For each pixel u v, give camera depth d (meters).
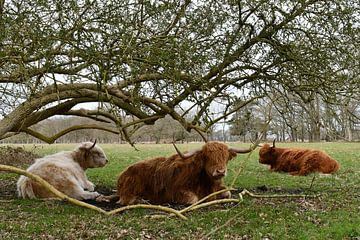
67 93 8.48
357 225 7.89
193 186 10.05
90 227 8.01
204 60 8.84
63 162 11.72
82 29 7.65
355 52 9.66
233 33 9.97
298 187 13.53
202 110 8.84
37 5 7.24
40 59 7.65
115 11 8.10
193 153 9.88
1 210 9.60
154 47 7.83
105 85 7.57
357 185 13.75
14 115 7.98
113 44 7.85
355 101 9.98
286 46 10.00
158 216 8.63
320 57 9.91
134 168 10.67
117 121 8.13
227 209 9.20
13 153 23.22
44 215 9.14
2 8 7.24
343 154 26.67
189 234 7.47
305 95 10.80
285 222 8.20
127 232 7.63
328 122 10.08
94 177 16.55
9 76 7.87
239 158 25.11
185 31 9.20
